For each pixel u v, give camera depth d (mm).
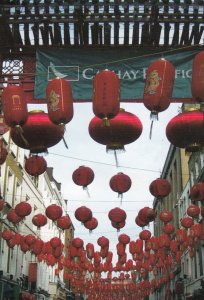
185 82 9188
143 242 19703
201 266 27859
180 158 37750
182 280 34250
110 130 7883
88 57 9461
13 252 26719
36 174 9766
